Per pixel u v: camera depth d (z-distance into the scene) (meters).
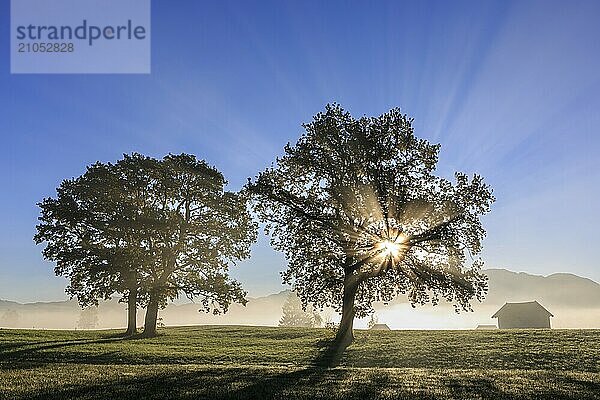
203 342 46.25
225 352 38.50
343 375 26.58
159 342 46.41
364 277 39.84
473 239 38.59
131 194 53.88
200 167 54.75
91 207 51.03
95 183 51.38
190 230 53.41
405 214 37.81
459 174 38.88
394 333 50.78
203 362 33.88
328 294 41.69
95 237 51.50
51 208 50.41
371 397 20.80
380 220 38.72
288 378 25.53
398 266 39.62
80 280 49.94
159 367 29.92
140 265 50.12
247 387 22.92
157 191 54.16
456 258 38.78
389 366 32.56
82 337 52.41
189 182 54.19
